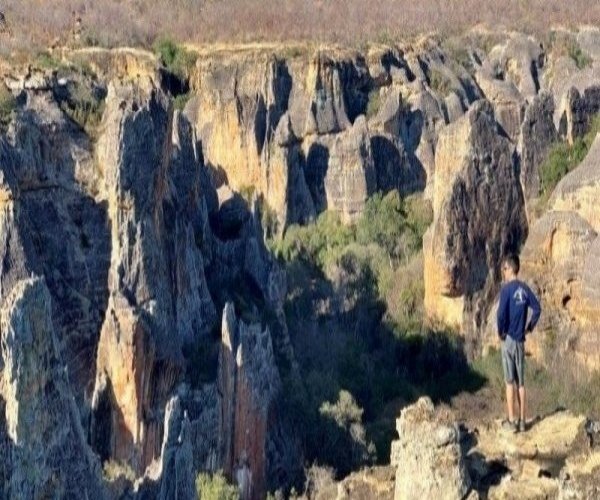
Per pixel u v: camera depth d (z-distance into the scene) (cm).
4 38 9081
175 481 3309
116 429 4222
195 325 5022
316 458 4825
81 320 4391
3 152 4228
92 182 4681
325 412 5009
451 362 6084
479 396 5566
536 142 7162
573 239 5747
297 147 9544
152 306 4469
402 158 9375
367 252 7475
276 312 5828
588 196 5941
